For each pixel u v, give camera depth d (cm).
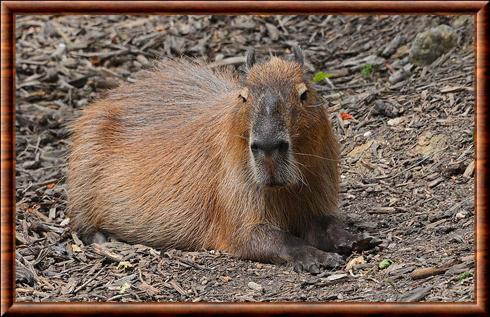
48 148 1534
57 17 1917
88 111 1270
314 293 897
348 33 1738
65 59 1781
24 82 1725
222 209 1070
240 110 977
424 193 1148
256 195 1024
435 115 1331
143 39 1817
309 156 989
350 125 1397
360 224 1080
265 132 912
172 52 1764
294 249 994
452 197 1114
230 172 1033
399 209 1116
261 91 948
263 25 1811
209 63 1700
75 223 1230
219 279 973
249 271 991
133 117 1235
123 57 1775
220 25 1825
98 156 1221
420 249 973
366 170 1262
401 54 1596
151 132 1201
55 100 1683
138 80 1311
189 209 1120
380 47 1647
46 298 948
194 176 1120
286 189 1030
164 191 1143
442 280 874
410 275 905
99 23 1892
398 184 1195
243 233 1030
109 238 1212
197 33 1811
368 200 1169
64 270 1042
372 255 985
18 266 1028
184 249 1132
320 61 1664
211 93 1209
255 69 988
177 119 1190
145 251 1088
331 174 1059
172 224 1130
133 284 977
